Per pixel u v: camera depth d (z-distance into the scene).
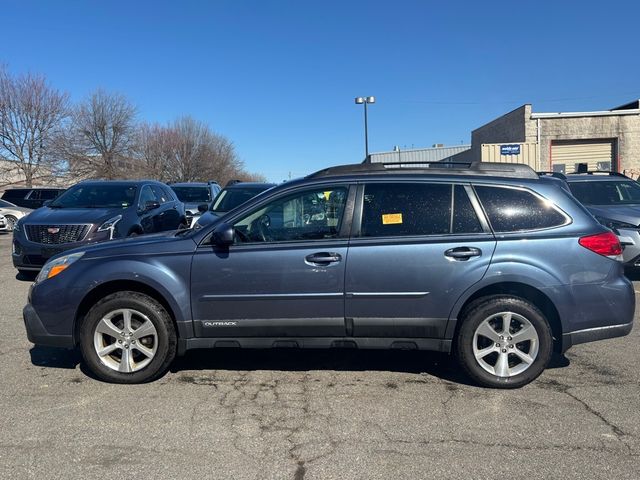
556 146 23.91
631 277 8.91
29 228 8.58
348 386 4.50
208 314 4.47
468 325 4.34
